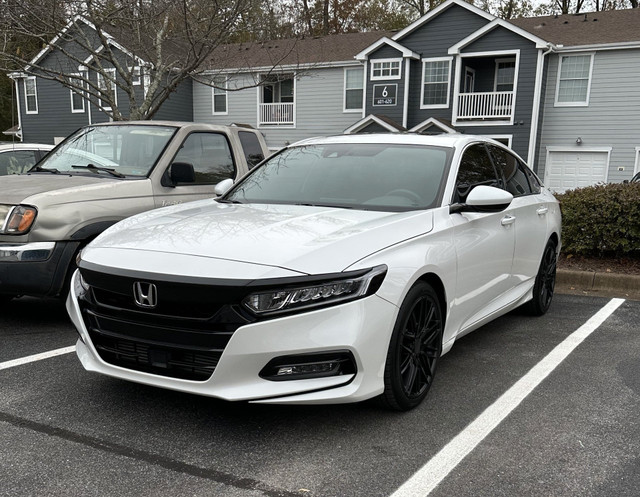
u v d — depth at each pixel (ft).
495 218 14.51
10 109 113.60
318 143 16.07
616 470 9.33
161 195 17.67
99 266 10.37
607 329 17.49
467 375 13.47
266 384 9.41
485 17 69.82
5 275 15.01
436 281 11.87
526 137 69.15
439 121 70.03
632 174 66.59
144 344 9.95
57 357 14.17
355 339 9.60
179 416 11.03
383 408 11.25
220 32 33.27
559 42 68.28
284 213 12.18
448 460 9.55
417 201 12.82
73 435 10.21
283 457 9.57
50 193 15.49
